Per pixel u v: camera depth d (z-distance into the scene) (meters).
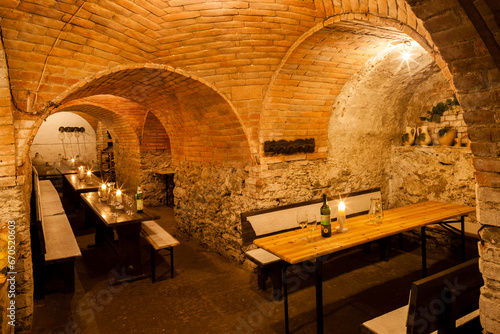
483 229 1.98
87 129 12.89
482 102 1.78
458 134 4.83
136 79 3.90
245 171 4.43
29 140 2.91
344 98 4.55
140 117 7.84
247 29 3.24
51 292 3.88
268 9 3.02
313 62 3.75
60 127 12.39
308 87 4.12
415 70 4.52
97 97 7.20
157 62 3.41
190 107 4.59
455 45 1.71
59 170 11.05
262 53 3.58
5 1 2.31
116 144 10.28
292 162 4.53
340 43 3.42
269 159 4.29
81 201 7.32
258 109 4.09
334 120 4.79
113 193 5.34
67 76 2.94
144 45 3.18
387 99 5.02
